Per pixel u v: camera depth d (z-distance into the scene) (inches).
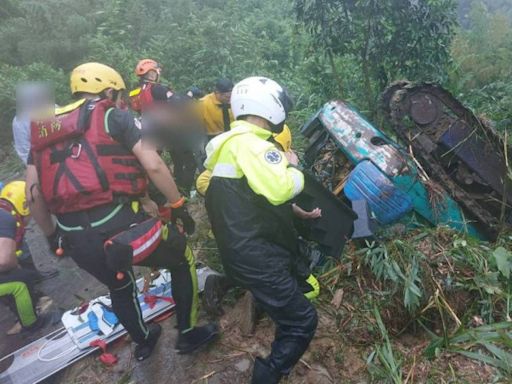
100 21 354.3
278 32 377.4
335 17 177.2
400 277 104.4
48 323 117.0
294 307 78.4
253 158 70.6
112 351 102.5
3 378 95.3
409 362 93.9
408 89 120.6
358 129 129.5
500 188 123.0
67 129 74.5
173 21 354.9
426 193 119.1
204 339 97.0
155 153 78.4
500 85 212.7
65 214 77.3
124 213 78.3
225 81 144.6
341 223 96.0
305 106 228.5
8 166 249.3
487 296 102.8
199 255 134.6
